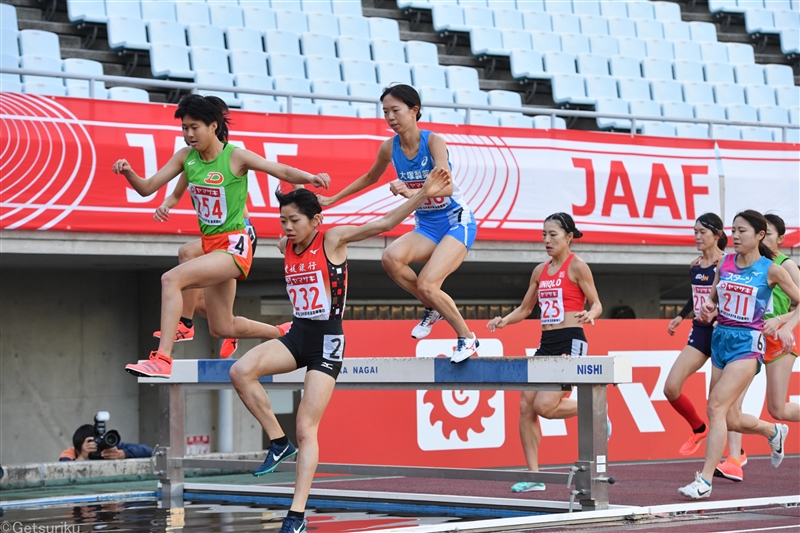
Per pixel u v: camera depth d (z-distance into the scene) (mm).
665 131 39156
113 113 23938
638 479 21062
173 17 34938
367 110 34188
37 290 28719
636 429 25516
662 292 37969
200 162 14055
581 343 18344
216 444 28500
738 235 17109
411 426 23344
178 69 32562
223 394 28156
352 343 22797
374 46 37719
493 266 30609
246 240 14359
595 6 45562
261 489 19500
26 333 28484
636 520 14977
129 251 23875
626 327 25609
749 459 26203
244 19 36469
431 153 14586
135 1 34250
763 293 16984
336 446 22578
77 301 29359
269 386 18734
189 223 24484
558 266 18562
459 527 13945
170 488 20141
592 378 14812
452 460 23719
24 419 28281
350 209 26047
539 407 17797
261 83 33312
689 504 15688
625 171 29641
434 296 15195
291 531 12750
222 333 15938
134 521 15742
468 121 28453
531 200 28375
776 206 31328
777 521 14500
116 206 23609
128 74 32719
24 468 22453
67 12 33656
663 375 26094
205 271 14016
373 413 22969
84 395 29312
